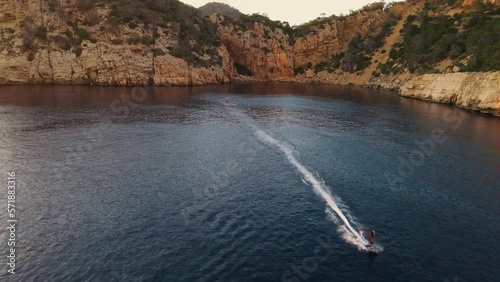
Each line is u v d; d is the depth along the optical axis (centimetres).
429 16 16525
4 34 11788
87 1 13625
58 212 2923
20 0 12062
